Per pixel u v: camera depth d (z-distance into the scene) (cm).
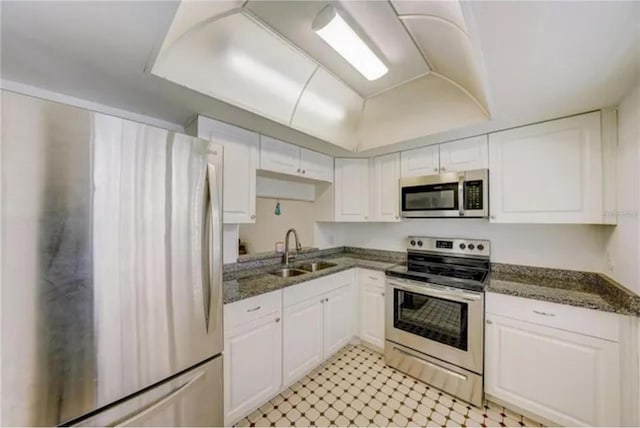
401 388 201
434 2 103
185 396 121
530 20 84
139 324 106
